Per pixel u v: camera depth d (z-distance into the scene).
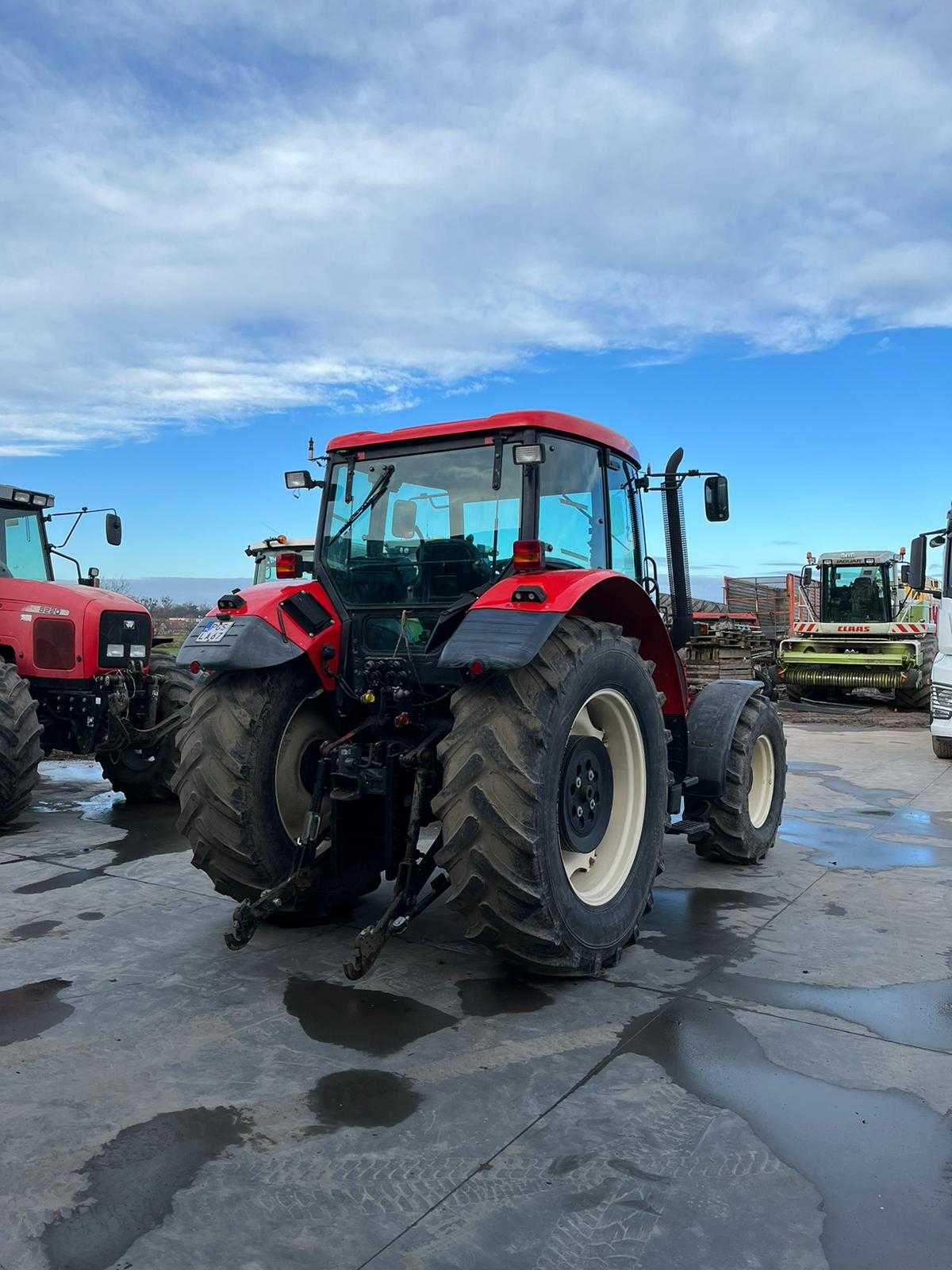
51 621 6.59
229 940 3.34
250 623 3.70
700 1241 2.00
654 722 3.80
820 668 15.37
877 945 3.85
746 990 3.37
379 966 3.58
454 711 3.20
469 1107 2.53
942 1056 2.85
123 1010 3.17
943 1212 2.10
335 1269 1.91
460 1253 1.96
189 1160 2.29
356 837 3.97
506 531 3.61
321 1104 2.55
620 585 3.75
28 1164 2.27
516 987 3.38
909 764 9.24
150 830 6.07
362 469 3.97
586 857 3.56
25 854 5.40
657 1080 2.68
